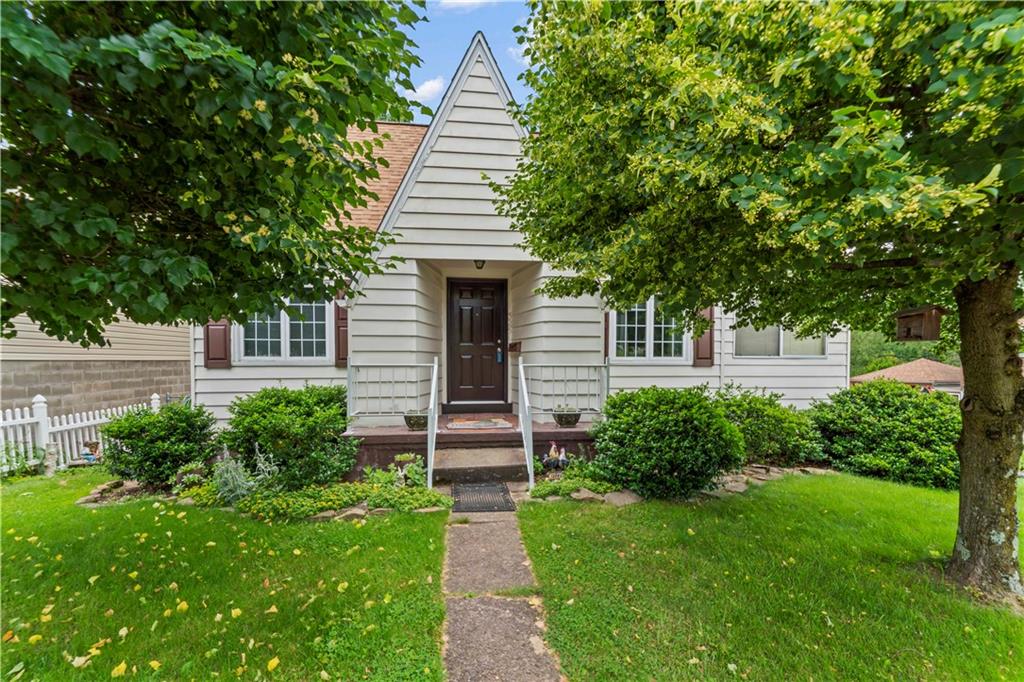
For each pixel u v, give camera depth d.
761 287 3.12
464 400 7.14
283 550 3.27
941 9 1.64
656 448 4.36
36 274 1.79
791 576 2.95
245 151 2.06
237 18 1.83
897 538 3.55
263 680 2.04
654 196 2.59
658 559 3.16
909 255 2.44
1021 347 3.03
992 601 2.70
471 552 3.28
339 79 2.05
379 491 4.29
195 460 5.00
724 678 2.08
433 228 5.83
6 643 2.27
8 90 1.56
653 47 2.26
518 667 2.15
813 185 1.96
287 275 2.61
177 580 2.87
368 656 2.20
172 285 2.13
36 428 5.96
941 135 1.87
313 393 5.44
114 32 1.76
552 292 4.52
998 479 2.85
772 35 1.98
